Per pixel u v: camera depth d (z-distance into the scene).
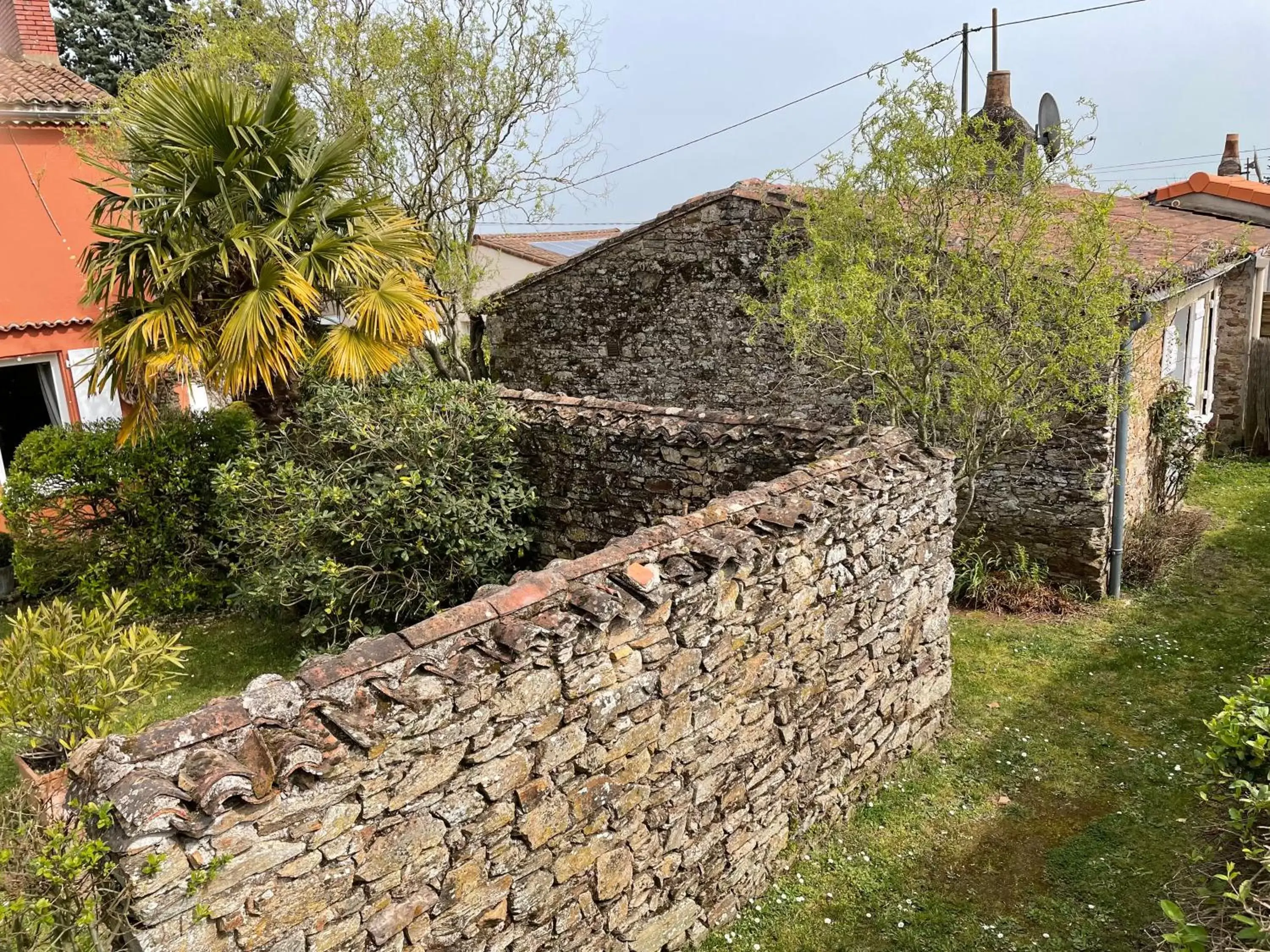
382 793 2.56
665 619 3.45
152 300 6.49
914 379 6.25
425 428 6.38
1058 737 5.32
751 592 3.87
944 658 5.45
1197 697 5.67
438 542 6.39
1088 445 7.07
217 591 7.63
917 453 5.12
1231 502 9.89
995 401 5.89
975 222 5.90
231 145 6.45
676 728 3.57
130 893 2.10
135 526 7.52
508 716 2.88
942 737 5.39
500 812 2.91
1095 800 4.68
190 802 2.18
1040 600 7.23
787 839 4.27
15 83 10.11
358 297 6.72
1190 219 11.02
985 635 6.78
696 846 3.74
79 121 10.07
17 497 7.21
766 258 8.68
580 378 10.65
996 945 3.72
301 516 6.03
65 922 2.20
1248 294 11.52
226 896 2.25
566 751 3.10
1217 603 7.17
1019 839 4.40
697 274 9.30
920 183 5.96
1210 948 2.58
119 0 20.28
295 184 6.86
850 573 4.50
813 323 6.11
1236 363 11.84
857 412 6.80
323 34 9.05
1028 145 6.07
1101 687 5.91
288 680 2.59
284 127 6.73
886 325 6.01
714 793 3.81
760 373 9.03
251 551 6.55
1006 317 5.99
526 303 10.95
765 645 4.00
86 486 7.23
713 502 3.99
